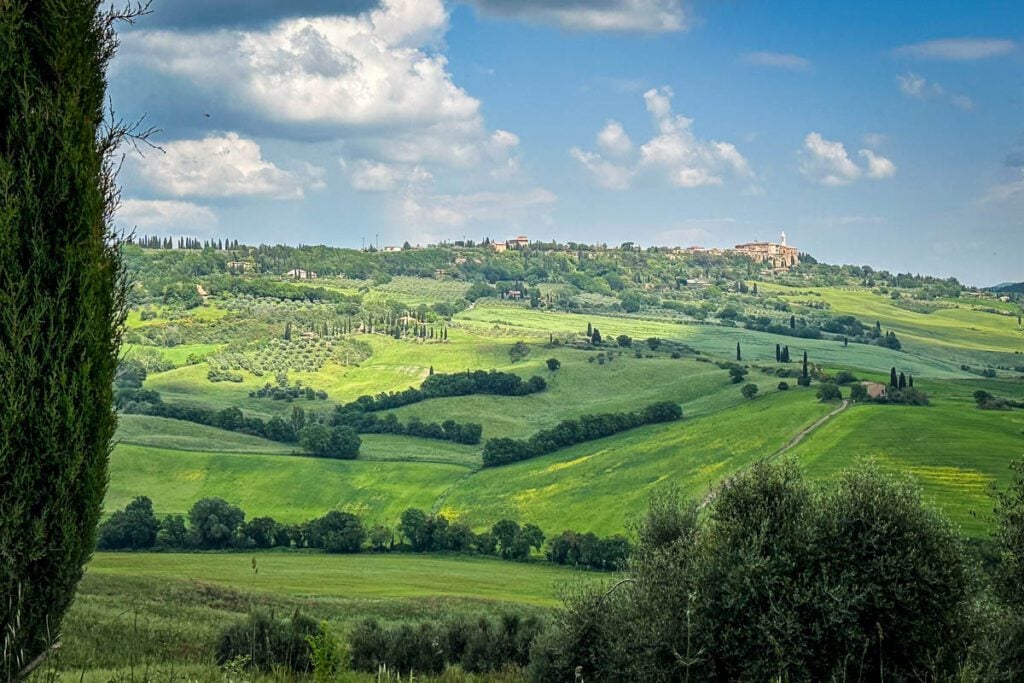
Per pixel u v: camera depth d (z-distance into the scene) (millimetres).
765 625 17078
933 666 15336
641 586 20344
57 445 8570
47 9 8938
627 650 19281
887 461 126062
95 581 61031
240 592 65625
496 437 192875
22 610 8352
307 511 155250
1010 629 16797
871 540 17484
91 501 8977
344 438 186625
